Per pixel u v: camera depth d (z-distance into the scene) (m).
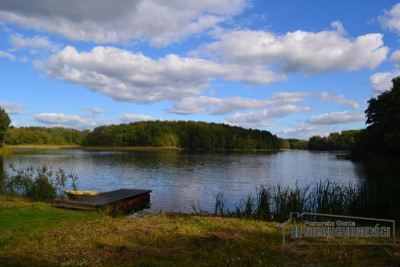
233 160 62.59
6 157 58.91
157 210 16.05
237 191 22.52
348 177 33.22
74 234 8.05
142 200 17.59
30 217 10.28
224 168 42.59
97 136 143.62
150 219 10.70
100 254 6.52
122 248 6.89
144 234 8.19
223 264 6.02
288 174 36.31
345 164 53.94
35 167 37.78
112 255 6.49
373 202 12.03
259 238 8.05
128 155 75.50
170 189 23.31
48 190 16.62
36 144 134.62
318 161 64.69
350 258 6.42
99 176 31.38
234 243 7.48
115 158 61.84
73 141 155.50
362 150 65.00
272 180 29.97
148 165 45.53
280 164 54.38
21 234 8.02
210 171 37.84
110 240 7.48
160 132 140.25
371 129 60.19
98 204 13.23
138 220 10.41
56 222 9.76
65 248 6.82
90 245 7.04
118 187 24.22
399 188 11.81
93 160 55.06
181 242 7.53
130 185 25.36
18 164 42.44
